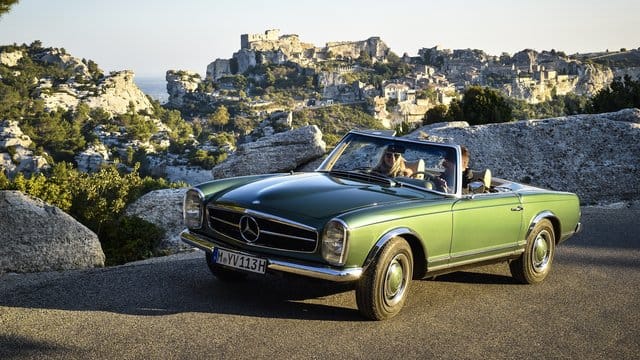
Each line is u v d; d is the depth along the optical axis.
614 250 8.69
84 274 6.40
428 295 6.32
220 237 5.58
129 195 14.45
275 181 5.96
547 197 6.98
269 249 5.26
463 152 6.62
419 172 6.16
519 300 6.32
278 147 13.05
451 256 5.87
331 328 5.18
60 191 12.73
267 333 4.98
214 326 5.06
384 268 5.23
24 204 7.51
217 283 6.26
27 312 5.20
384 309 5.36
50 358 4.31
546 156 13.12
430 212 5.56
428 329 5.32
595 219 10.70
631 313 6.05
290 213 5.22
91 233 7.61
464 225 5.89
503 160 13.06
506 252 6.48
